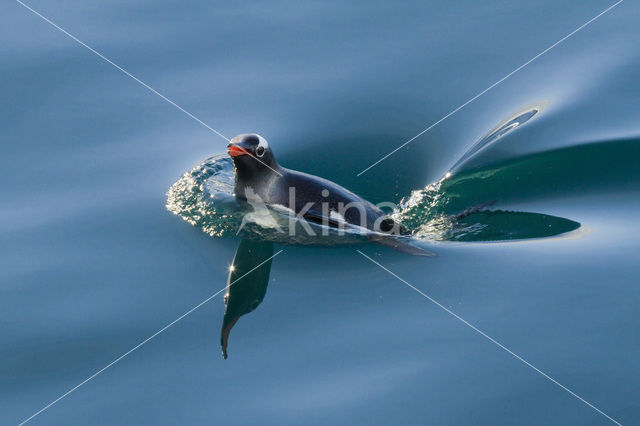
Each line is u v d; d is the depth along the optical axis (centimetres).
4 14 2388
